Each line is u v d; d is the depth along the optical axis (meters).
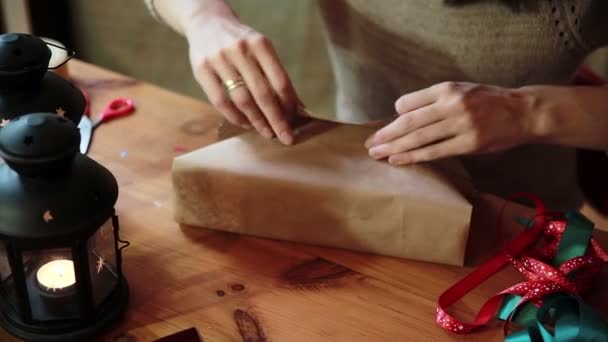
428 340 0.69
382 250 0.77
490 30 0.92
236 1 1.73
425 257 0.77
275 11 1.70
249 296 0.72
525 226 0.80
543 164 1.03
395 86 1.03
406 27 0.96
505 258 0.76
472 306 0.72
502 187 1.03
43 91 0.69
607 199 1.02
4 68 0.66
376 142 0.80
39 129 0.59
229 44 0.81
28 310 0.65
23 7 1.74
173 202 0.79
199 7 0.88
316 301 0.72
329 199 0.76
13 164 0.58
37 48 0.67
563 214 0.80
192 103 1.01
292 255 0.77
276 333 0.69
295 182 0.75
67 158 0.60
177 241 0.78
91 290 0.65
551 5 0.89
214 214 0.78
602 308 0.73
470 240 0.79
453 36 0.94
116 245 0.68
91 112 0.97
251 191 0.76
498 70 0.95
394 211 0.75
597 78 1.01
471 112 0.79
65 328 0.66
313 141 0.81
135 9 1.79
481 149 0.80
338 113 1.16
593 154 1.01
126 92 1.02
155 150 0.91
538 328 0.69
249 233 0.79
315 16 1.66
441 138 0.79
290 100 0.81
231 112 0.82
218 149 0.79
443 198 0.75
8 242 0.61
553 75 0.95
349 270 0.76
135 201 0.83
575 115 0.81
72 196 0.61
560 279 0.71
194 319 0.70
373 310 0.71
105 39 1.87
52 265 0.68
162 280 0.73
